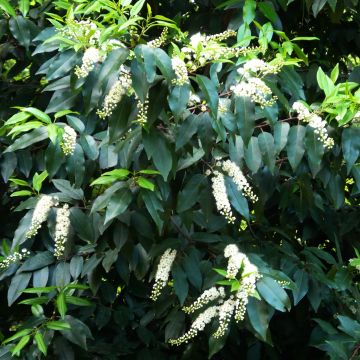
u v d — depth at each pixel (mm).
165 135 2121
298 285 2697
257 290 2178
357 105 2201
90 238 2389
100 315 3025
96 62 2062
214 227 2662
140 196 2189
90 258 2709
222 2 3188
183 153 2283
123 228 2287
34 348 2482
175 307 2686
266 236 3223
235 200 2322
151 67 1873
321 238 3592
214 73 2139
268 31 2549
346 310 3008
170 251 2496
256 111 2322
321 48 3744
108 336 3143
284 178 3023
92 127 2600
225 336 2307
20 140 2203
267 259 2814
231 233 2816
